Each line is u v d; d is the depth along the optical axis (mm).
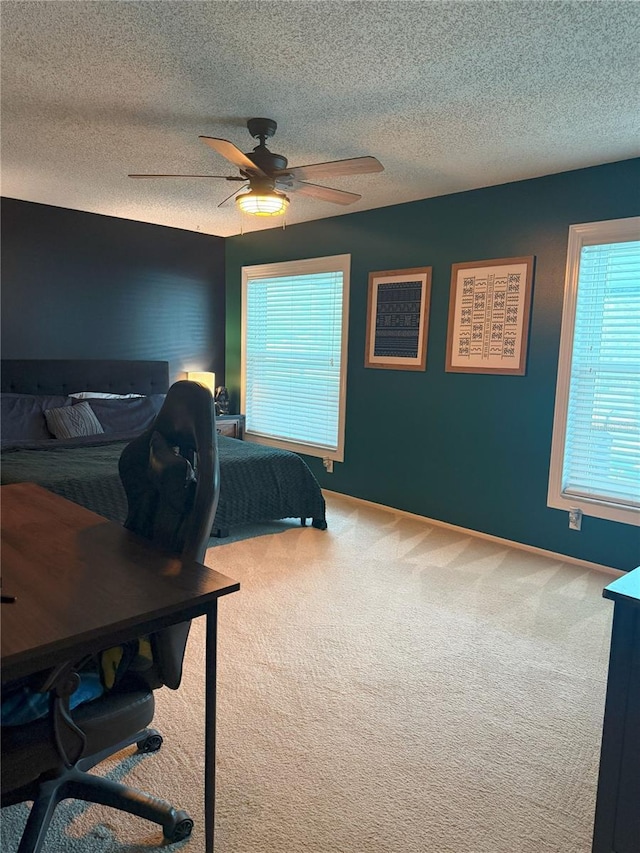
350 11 1847
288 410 5551
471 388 4074
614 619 1315
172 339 5684
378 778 1759
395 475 4625
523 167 3445
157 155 3402
